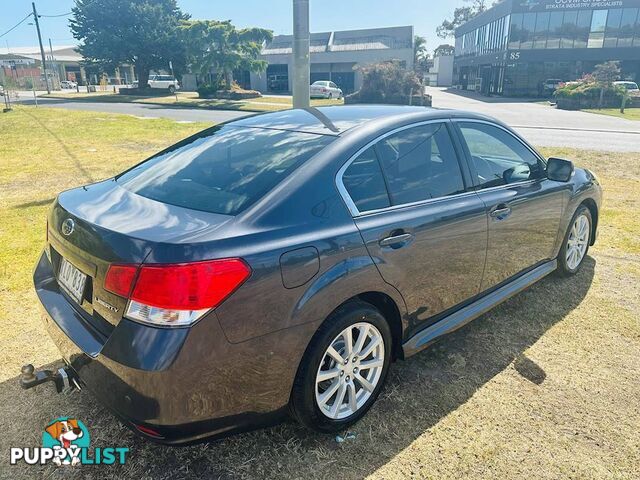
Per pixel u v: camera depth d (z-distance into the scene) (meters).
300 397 2.27
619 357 3.22
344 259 2.30
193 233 1.99
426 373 3.02
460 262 3.01
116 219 2.20
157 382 1.85
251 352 2.03
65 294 2.40
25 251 4.85
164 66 44.75
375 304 2.68
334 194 2.39
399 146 2.80
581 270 4.60
